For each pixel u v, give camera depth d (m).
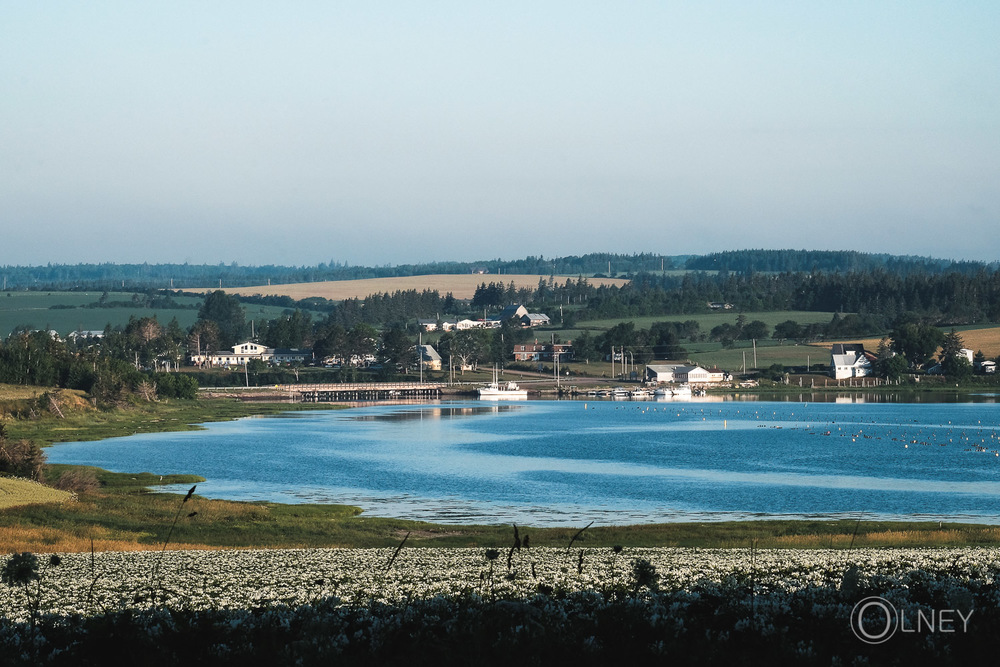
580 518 101.19
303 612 35.53
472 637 29.31
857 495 118.44
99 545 74.56
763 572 49.31
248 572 53.69
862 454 166.38
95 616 36.19
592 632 30.27
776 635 29.30
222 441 195.75
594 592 40.47
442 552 69.56
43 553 68.25
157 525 88.88
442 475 139.62
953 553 63.94
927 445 180.88
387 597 41.19
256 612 37.34
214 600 41.50
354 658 28.31
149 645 29.70
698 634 29.59
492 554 29.61
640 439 199.50
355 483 131.38
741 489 124.12
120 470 145.88
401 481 133.25
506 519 100.75
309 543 81.56
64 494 103.19
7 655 29.34
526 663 27.19
